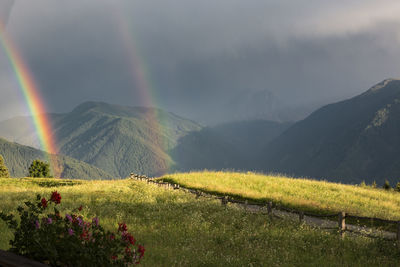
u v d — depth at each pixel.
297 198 28.05
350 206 25.69
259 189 32.88
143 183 37.00
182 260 9.35
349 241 13.47
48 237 5.23
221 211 18.72
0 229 11.31
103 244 5.62
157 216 16.62
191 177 39.75
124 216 16.06
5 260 4.42
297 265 10.27
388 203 28.28
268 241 12.91
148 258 9.45
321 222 18.88
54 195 6.34
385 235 14.49
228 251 11.12
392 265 10.83
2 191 28.81
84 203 19.30
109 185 32.81
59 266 5.15
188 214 17.45
